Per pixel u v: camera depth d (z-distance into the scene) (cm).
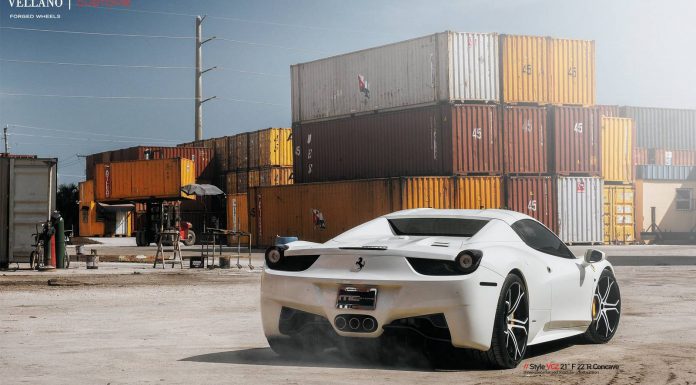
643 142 4688
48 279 1545
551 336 659
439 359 619
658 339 759
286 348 621
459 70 3159
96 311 998
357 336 575
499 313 567
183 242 4134
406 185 3014
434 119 3161
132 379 529
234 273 1775
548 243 700
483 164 3162
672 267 1958
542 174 3288
